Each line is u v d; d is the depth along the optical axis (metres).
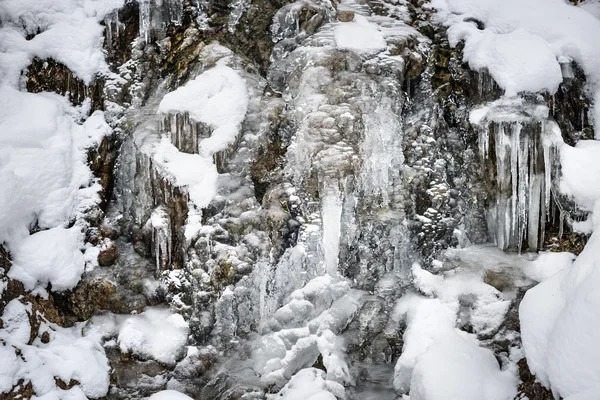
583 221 6.41
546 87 6.64
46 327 5.96
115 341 6.15
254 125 6.80
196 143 6.63
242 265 6.38
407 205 6.73
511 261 6.52
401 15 7.66
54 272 6.18
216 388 6.18
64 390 5.66
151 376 6.09
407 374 5.95
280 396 5.97
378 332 6.40
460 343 5.89
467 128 7.04
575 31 7.13
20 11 6.85
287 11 7.34
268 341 6.32
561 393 4.71
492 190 6.82
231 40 7.34
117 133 6.90
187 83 6.73
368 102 6.68
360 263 6.65
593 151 6.42
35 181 6.23
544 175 6.55
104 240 6.62
